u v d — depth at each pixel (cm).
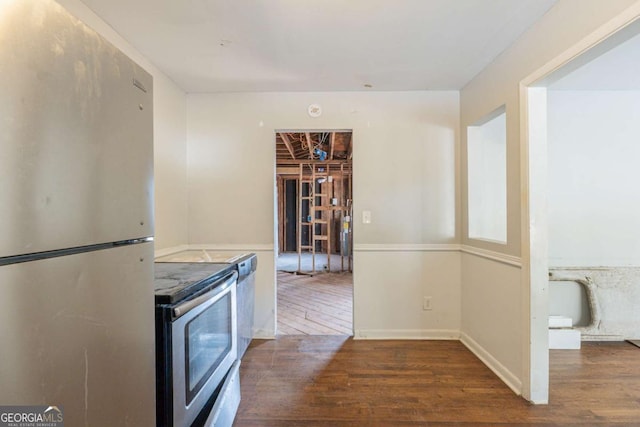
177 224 286
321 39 210
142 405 95
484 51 228
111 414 80
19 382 56
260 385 222
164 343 119
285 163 694
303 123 306
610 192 305
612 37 143
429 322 306
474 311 275
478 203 290
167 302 120
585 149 305
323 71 260
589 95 304
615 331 295
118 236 84
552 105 305
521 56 207
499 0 171
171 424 118
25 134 57
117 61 84
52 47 62
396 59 239
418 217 305
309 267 701
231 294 190
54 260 63
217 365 166
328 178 684
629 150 304
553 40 177
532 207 200
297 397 207
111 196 81
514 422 183
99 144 77
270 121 306
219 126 306
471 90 279
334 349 282
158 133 254
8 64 54
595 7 149
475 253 273
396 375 235
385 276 307
